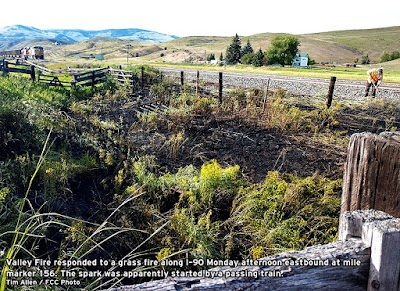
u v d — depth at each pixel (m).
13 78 14.55
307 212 5.52
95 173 6.95
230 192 6.16
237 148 8.88
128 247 4.84
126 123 11.23
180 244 4.80
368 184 1.66
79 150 7.95
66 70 20.84
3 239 4.15
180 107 11.85
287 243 4.80
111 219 5.46
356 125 10.00
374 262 1.25
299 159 8.11
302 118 10.23
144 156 8.04
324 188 6.16
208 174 6.27
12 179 5.71
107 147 8.30
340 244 1.31
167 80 17.23
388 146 1.57
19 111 7.69
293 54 66.19
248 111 11.17
